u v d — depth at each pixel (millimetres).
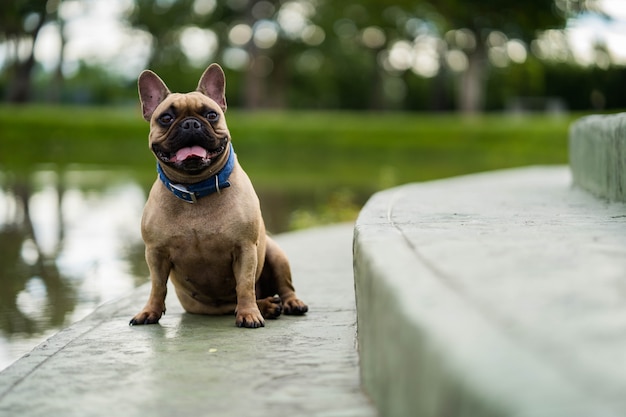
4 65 42094
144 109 4332
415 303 2025
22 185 16969
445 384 1657
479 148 27391
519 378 1477
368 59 52000
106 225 10750
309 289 5316
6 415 2693
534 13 28922
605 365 1473
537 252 2486
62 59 39875
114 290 6379
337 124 28500
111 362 3371
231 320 4301
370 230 3248
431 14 38562
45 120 27641
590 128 6191
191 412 2646
